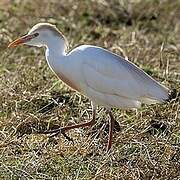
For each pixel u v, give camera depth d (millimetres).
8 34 17344
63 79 11680
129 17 19219
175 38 17969
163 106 13078
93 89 11531
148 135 12312
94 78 11391
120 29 18562
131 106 11664
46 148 11859
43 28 11578
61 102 13688
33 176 10875
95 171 11062
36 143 12070
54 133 12070
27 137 12289
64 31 18250
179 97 13414
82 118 12945
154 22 19062
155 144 11719
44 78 14586
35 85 14180
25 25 18266
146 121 12664
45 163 11289
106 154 11422
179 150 11453
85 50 11484
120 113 13164
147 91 11492
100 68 11352
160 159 11219
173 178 10680
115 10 19391
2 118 12922
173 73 14836
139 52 16109
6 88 13875
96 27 18469
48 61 11664
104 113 12906
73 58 11445
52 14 19172
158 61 15719
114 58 11477
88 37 17938
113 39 17516
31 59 15758
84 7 19516
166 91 11672
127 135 12156
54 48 11586
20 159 11461
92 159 11398
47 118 13023
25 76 14430
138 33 17875
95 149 11789
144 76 11523
